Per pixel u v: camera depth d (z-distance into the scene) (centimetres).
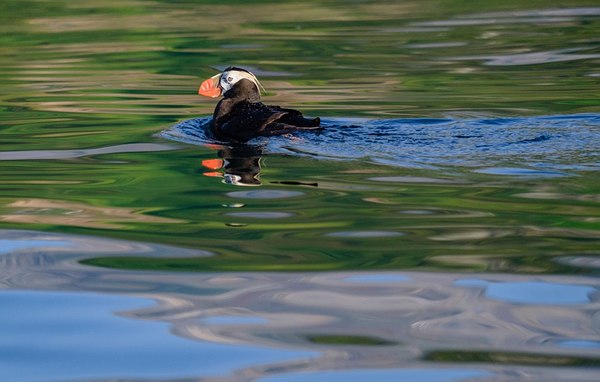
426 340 682
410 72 2064
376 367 640
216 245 909
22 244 919
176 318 731
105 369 643
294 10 3195
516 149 1259
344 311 741
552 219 959
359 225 962
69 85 1958
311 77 2027
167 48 2453
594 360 645
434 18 2962
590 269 818
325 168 1187
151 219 996
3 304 764
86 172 1207
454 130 1391
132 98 1805
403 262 849
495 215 980
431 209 1007
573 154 1227
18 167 1244
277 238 926
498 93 1784
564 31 2636
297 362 650
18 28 2850
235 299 770
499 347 668
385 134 1359
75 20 2992
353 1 3422
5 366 649
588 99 1688
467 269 827
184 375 632
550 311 729
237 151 1295
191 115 1620
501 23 2825
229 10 3212
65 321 729
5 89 1912
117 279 820
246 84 1488
